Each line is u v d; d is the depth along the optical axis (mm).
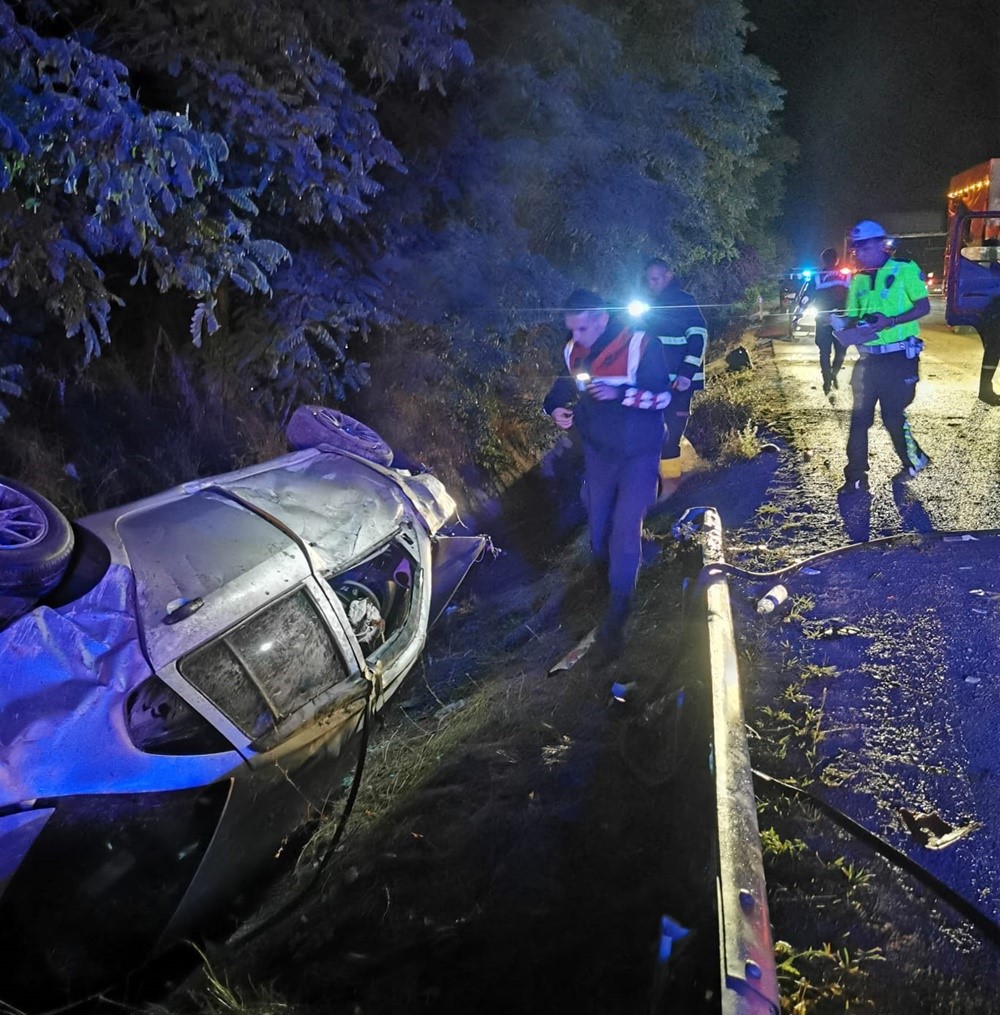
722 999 2078
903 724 3803
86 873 2662
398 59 5777
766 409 11219
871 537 6105
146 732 2932
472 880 3256
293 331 6418
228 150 4629
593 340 4570
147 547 3383
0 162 3801
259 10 4789
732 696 3471
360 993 2846
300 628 3572
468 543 5461
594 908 3055
